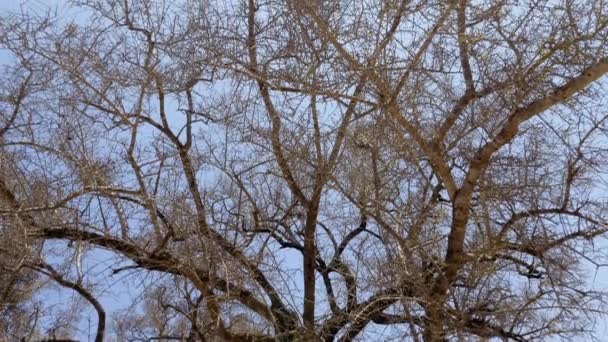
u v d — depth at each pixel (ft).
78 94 27.86
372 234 27.32
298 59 23.16
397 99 22.90
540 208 25.67
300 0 22.27
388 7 21.72
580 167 25.11
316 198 28.58
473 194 25.84
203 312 28.68
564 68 22.57
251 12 24.68
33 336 29.71
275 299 28.40
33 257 27.20
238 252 26.91
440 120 24.12
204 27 25.27
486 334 24.04
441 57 23.03
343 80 22.68
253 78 24.27
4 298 27.66
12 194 27.20
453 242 24.80
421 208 25.40
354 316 24.56
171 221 26.81
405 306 24.08
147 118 28.68
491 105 23.63
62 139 27.32
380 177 24.86
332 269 29.68
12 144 27.17
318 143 25.41
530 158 25.27
